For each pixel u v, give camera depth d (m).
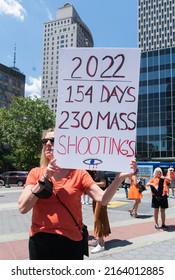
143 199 20.14
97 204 6.70
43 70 156.62
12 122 53.94
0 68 96.62
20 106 53.97
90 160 2.65
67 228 2.53
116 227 9.57
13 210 13.69
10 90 100.94
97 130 2.68
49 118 54.50
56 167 2.52
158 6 148.88
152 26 149.00
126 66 2.68
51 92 152.50
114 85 2.69
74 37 153.00
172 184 22.56
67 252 2.52
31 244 2.58
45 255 2.52
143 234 8.49
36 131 52.72
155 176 9.53
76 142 2.69
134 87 2.66
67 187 2.60
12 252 6.46
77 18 160.38
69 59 2.76
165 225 9.43
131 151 2.61
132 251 6.69
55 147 2.70
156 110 72.69
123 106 2.66
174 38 144.00
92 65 2.73
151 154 71.69
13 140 53.81
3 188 31.84
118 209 14.39
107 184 6.83
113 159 2.62
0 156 62.62
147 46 148.88
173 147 69.50
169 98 71.44
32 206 2.55
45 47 158.88
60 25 156.88
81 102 2.71
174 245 7.23
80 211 2.67
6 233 8.53
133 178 11.80
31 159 53.47
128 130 2.63
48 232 2.51
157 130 72.00
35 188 2.51
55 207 2.55
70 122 2.71
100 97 2.70
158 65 73.88
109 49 2.71
